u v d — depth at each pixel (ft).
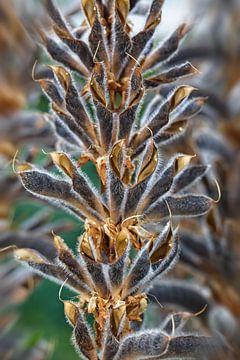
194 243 2.12
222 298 2.09
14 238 1.99
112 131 1.46
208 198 1.50
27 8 1.72
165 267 1.46
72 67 1.53
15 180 2.10
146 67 1.53
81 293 1.46
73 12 1.81
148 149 1.44
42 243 1.94
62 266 1.45
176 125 1.54
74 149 1.62
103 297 1.43
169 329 1.53
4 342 2.47
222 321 2.00
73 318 1.42
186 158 1.48
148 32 1.49
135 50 1.49
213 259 2.12
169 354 1.47
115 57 1.48
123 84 1.48
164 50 1.53
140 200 1.44
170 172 1.45
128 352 1.41
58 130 1.54
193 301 1.98
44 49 1.54
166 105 1.47
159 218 1.49
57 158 1.45
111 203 1.44
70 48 1.50
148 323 2.02
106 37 1.49
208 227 2.12
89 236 1.44
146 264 1.42
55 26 1.52
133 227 1.44
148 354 1.40
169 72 1.54
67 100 1.47
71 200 1.46
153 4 1.50
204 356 1.49
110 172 1.42
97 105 1.45
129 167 1.45
